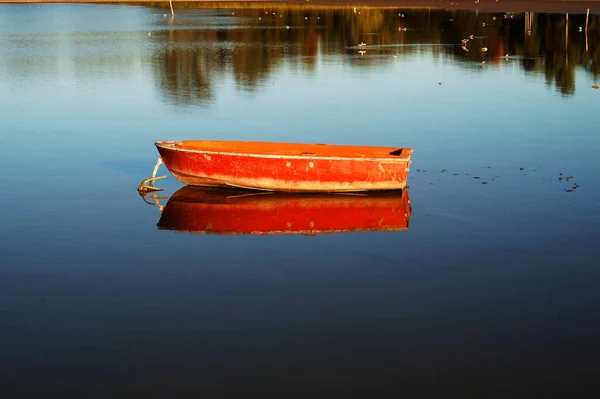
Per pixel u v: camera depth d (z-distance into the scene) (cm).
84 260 1527
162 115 3059
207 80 4072
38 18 10281
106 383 1070
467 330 1209
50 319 1260
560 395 1031
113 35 7225
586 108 3044
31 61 5044
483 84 3728
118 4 14038
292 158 1897
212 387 1058
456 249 1554
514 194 1909
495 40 5803
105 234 1684
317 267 1474
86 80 4119
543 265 1462
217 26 8081
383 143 2488
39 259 1532
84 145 2538
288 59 4953
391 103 3244
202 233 1686
